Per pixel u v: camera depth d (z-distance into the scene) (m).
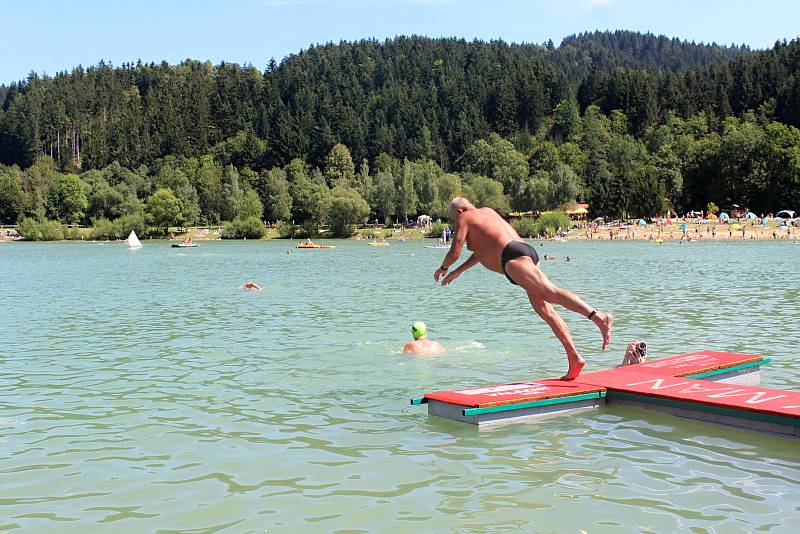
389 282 43.50
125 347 19.89
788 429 10.68
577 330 22.08
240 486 9.19
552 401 12.16
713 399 11.64
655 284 39.41
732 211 150.88
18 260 79.69
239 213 169.50
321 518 8.16
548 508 8.31
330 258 79.25
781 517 7.95
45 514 8.38
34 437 11.40
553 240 124.00
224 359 17.92
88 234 158.12
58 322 25.52
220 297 34.62
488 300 31.59
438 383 14.95
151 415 12.64
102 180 192.12
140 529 7.93
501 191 168.25
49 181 198.38
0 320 26.20
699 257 68.94
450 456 10.22
